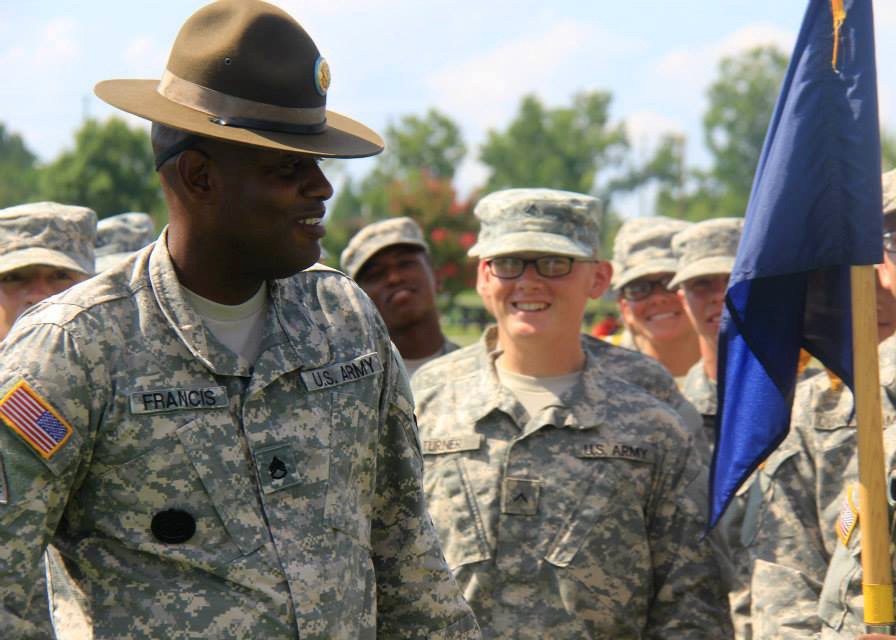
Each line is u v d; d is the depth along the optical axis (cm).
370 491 322
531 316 502
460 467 494
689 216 9738
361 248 705
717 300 636
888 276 434
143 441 289
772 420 418
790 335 418
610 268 553
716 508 426
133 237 725
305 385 308
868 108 405
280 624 293
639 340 746
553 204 511
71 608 303
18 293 554
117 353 292
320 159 308
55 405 282
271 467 298
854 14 408
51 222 561
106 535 292
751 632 456
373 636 315
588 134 9950
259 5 304
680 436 488
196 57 301
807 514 447
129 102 300
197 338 298
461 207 3394
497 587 478
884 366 435
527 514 480
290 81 301
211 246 301
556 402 493
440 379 527
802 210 408
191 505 291
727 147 9975
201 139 298
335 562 302
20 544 279
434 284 727
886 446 407
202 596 289
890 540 391
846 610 404
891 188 434
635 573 474
